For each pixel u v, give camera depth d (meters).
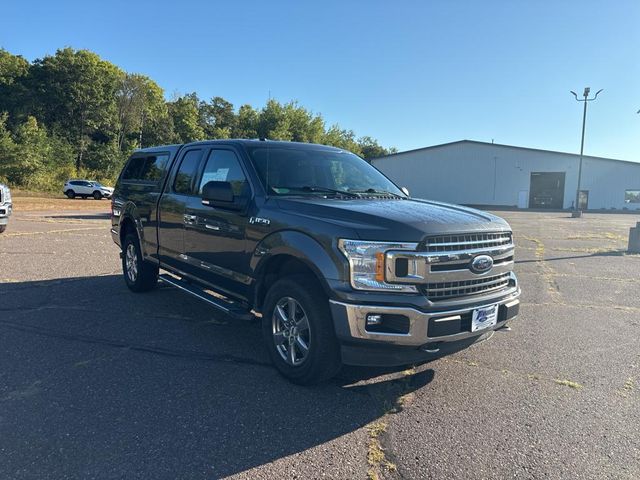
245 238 4.47
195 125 82.06
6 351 4.70
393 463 2.99
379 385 4.13
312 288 3.84
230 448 3.10
